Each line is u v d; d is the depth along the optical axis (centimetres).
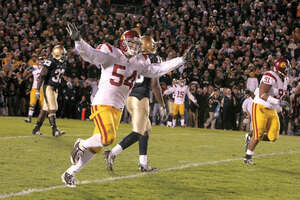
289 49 7519
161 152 2895
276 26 7956
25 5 8056
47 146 2883
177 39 7556
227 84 6203
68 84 3616
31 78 6112
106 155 1941
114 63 1688
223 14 8300
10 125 4262
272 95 2512
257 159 2783
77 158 1686
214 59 6888
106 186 1802
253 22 8025
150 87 2159
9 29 7338
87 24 7512
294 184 2036
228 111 5766
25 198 1554
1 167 2108
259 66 6600
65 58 3450
